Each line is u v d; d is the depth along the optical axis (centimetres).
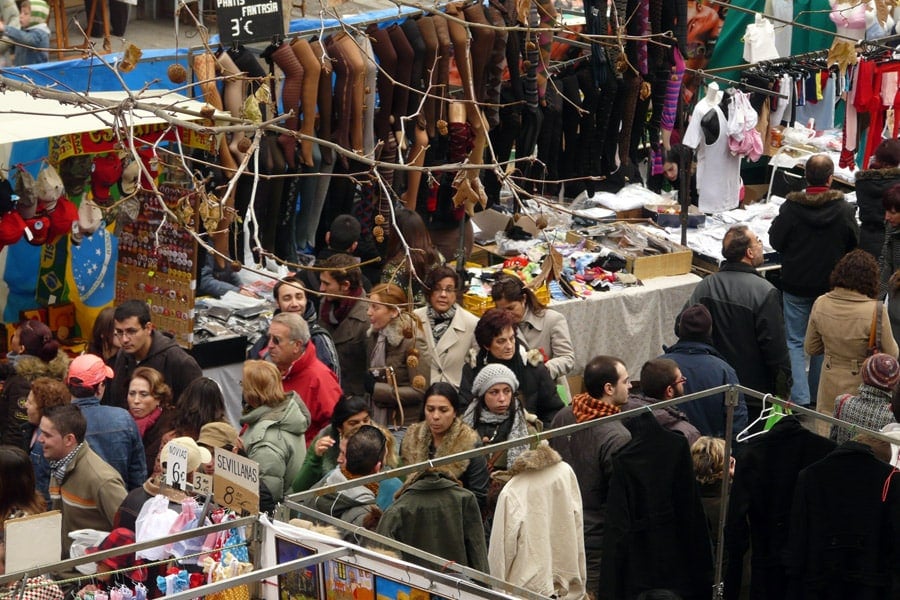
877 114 3419
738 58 3662
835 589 1775
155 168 2505
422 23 2845
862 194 2955
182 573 1535
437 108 2903
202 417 1981
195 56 2655
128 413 2028
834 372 2491
